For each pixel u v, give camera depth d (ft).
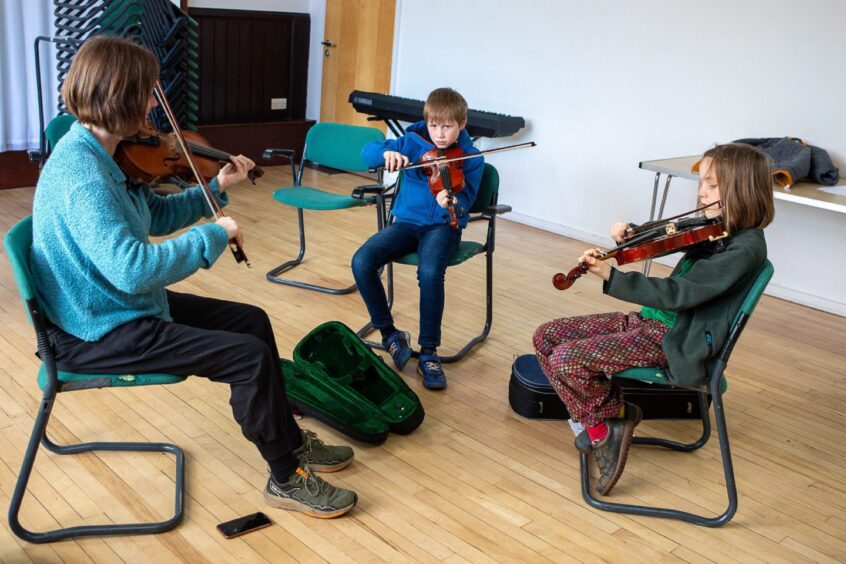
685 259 7.00
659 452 8.16
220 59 18.90
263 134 19.74
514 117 15.93
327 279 12.20
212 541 6.23
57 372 5.79
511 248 14.88
